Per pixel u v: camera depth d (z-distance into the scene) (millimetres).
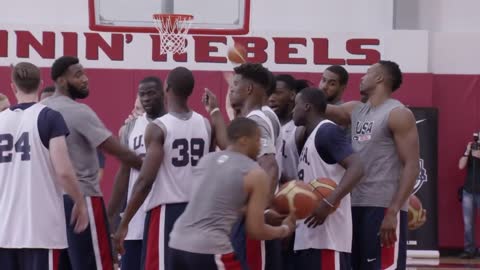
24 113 8844
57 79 9852
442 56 22344
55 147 8719
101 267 9891
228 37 21531
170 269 7980
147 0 20328
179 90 9492
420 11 22719
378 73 9867
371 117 9820
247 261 8984
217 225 7777
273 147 8953
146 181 9242
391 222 9422
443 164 22141
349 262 9633
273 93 10516
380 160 9719
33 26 21375
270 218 8711
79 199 8812
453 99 22203
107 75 21359
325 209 8961
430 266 19609
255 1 22562
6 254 8859
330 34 21781
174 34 20469
